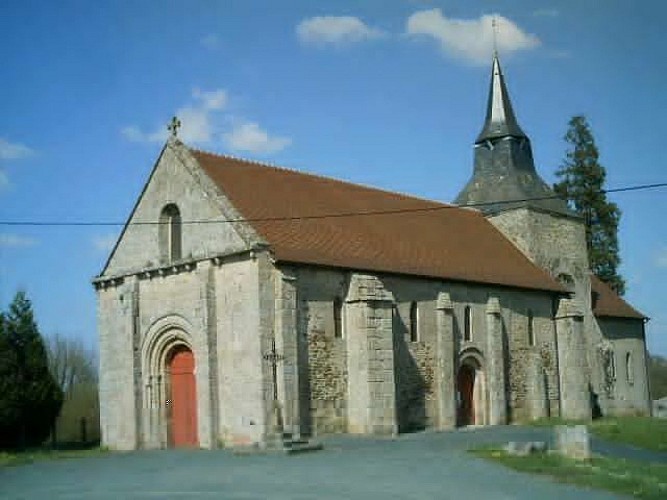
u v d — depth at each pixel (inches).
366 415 1087.0
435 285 1273.4
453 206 1601.9
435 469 744.3
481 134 1718.8
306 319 1069.1
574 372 1508.4
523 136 1711.4
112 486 695.7
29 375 1225.4
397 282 1207.6
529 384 1450.5
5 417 1182.9
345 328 1119.6
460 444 984.3
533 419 1430.9
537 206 1628.9
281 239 1086.4
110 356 1221.7
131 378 1167.0
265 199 1160.2
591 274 1923.0
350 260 1141.1
